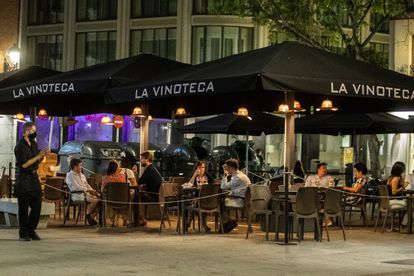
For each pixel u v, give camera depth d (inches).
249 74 559.2
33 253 482.9
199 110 893.8
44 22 2005.4
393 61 1289.4
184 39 1801.2
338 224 748.6
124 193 651.5
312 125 928.9
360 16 1088.8
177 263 453.4
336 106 794.2
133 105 845.2
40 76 807.1
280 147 1819.6
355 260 490.9
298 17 1073.5
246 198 617.9
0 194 767.1
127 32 1879.9
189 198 643.5
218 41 1787.6
